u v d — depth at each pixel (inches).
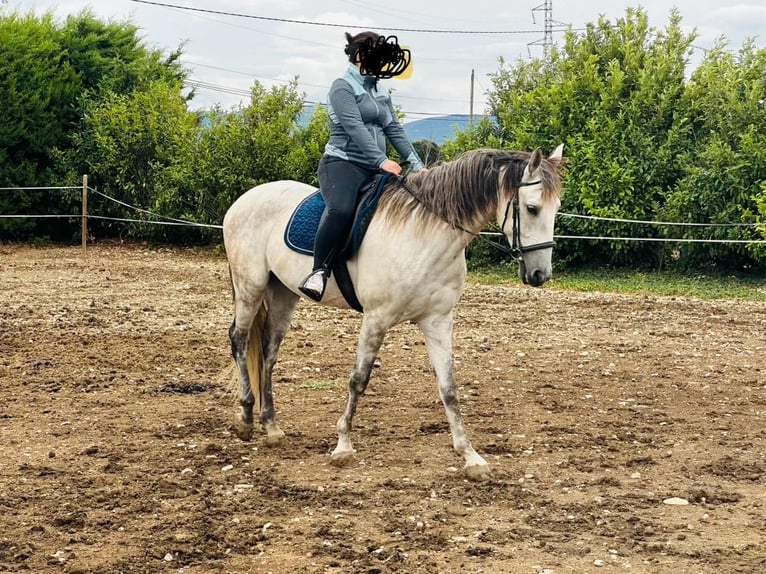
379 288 205.8
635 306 504.1
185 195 801.6
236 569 159.3
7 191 818.2
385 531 176.4
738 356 362.6
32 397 281.6
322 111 781.9
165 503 191.5
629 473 213.8
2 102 802.2
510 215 193.5
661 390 301.1
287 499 194.4
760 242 557.6
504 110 723.4
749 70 631.8
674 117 639.1
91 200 840.9
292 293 241.1
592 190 640.4
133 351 351.3
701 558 163.5
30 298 485.7
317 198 225.3
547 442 238.8
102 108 829.8
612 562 161.9
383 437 243.4
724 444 238.2
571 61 692.1
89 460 220.2
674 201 608.7
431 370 328.8
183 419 259.1
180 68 1058.1
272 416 237.8
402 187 207.9
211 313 450.6
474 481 205.6
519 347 377.4
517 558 163.6
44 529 175.9
